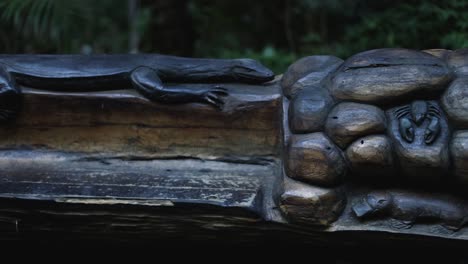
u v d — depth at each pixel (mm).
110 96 2301
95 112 2320
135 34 4730
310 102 2143
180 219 2184
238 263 2504
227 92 2275
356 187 2145
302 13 4609
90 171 2299
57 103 2322
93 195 2176
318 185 2113
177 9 4613
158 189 2195
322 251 2330
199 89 2266
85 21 4305
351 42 3881
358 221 2119
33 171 2297
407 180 2098
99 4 4645
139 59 2344
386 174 2086
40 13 3990
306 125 2131
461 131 2023
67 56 2375
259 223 2154
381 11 3977
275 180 2240
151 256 2545
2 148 2369
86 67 2318
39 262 2566
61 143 2363
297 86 2240
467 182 2037
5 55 2387
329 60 2303
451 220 2078
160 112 2297
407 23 3602
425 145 2023
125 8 5027
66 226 2244
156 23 4648
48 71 2312
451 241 2084
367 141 2053
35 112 2334
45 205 2176
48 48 4367
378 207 2090
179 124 2303
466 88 2021
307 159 2100
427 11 3496
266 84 2365
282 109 2248
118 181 2242
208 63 2342
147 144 2334
